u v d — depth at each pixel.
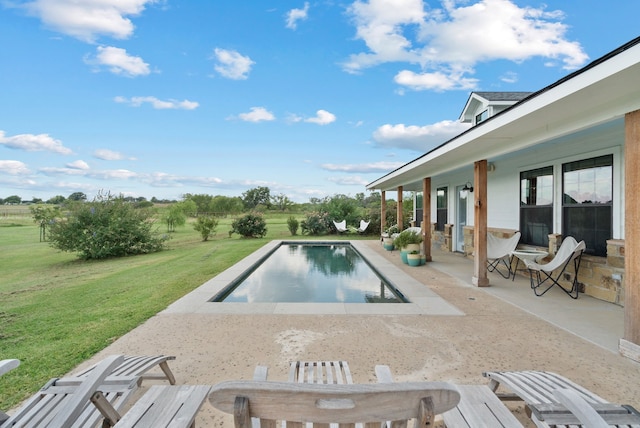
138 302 5.01
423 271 7.32
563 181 5.69
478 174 5.74
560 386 1.98
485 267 5.81
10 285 6.90
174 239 16.69
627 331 3.00
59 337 3.62
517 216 7.02
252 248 12.08
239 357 3.08
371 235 18.56
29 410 1.72
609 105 3.14
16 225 25.30
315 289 6.58
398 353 3.14
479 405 1.61
